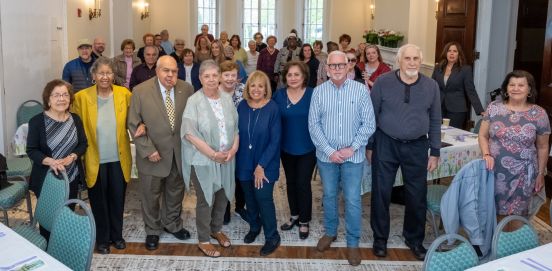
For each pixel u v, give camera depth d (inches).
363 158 134.9
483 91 265.9
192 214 173.3
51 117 127.0
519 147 126.3
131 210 176.1
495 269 81.2
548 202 185.2
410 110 130.6
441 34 274.8
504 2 270.4
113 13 346.9
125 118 137.8
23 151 175.9
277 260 140.3
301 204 152.7
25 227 119.2
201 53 291.6
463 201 123.0
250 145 138.6
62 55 255.3
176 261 138.6
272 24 547.5
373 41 417.4
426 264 80.4
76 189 133.0
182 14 498.9
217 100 134.0
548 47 195.5
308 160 148.4
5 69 196.9
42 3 230.2
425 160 135.0
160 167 139.2
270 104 137.9
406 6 360.2
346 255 143.9
